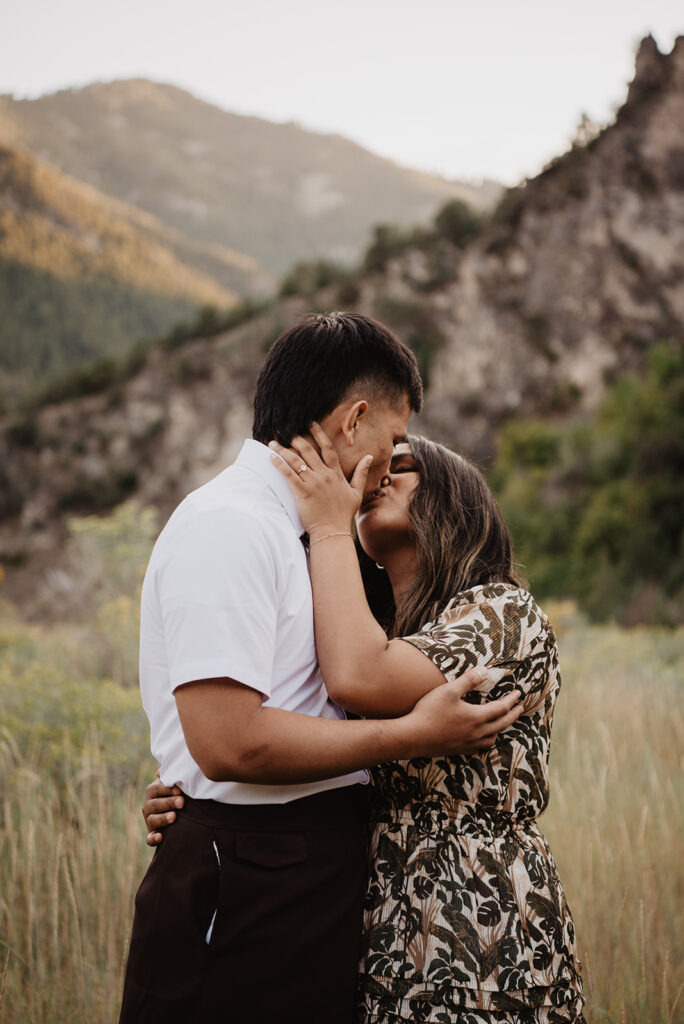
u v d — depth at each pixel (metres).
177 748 1.58
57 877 2.55
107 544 7.53
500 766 1.62
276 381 1.68
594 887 2.85
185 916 1.48
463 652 1.57
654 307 31.56
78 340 131.75
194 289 175.38
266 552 1.51
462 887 1.56
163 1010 1.48
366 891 1.63
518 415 32.78
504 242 35.75
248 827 1.51
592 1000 2.42
